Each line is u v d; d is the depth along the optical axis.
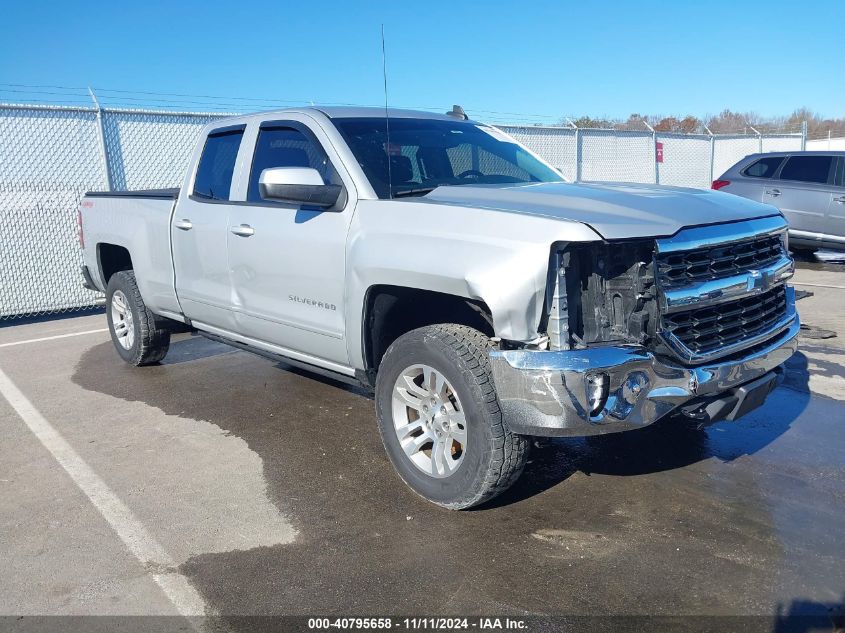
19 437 4.87
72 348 7.47
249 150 4.86
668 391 3.23
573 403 3.04
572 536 3.42
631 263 3.17
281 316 4.52
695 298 3.27
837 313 7.92
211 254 5.04
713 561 3.18
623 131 15.74
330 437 4.77
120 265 6.80
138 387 5.95
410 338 3.62
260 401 5.53
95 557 3.32
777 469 4.10
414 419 3.91
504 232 3.24
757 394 3.67
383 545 3.38
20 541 3.48
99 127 9.41
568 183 4.29
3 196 8.95
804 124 19.77
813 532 3.41
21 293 9.20
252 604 2.95
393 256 3.62
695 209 3.51
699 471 4.10
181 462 4.40
